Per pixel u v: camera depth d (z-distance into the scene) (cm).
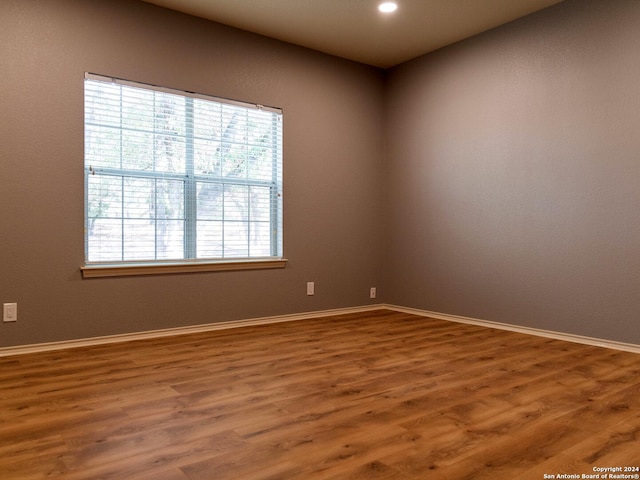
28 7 335
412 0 376
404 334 404
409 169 507
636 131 343
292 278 466
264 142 449
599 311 363
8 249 330
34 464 179
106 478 169
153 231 391
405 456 186
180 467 177
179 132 402
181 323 402
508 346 362
